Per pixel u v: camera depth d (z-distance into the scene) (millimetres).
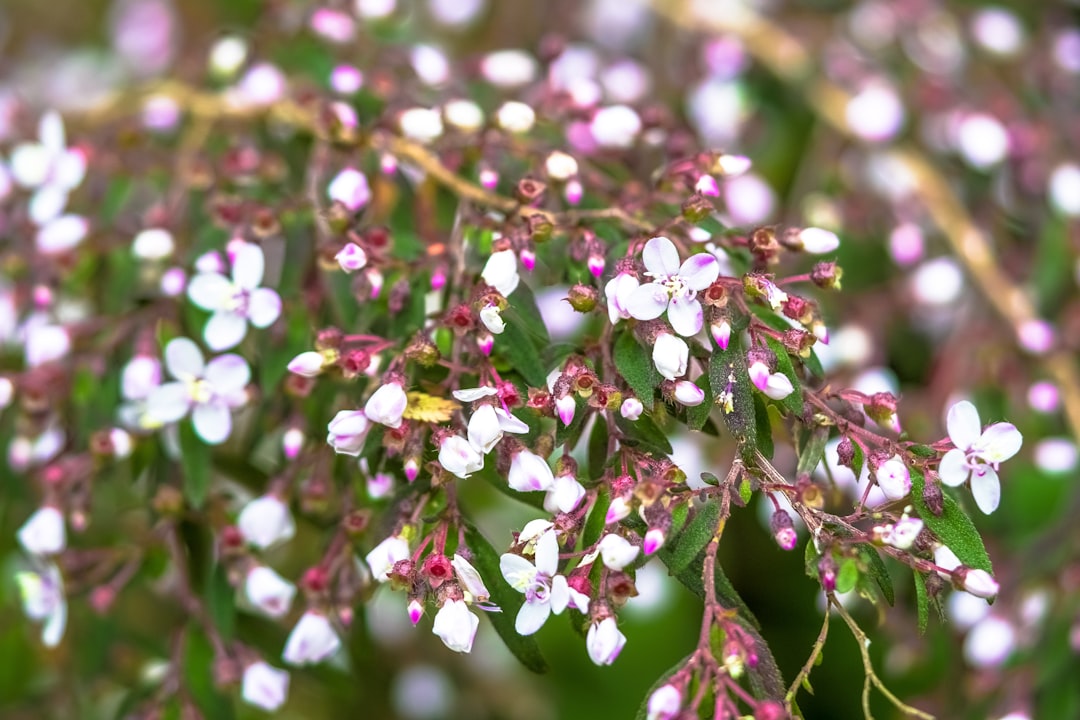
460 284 542
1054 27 773
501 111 570
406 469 517
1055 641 596
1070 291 668
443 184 586
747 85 737
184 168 617
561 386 509
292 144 627
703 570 510
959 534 507
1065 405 637
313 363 529
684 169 550
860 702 642
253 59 649
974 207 702
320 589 548
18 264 621
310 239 580
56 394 592
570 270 539
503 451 515
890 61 743
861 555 500
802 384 523
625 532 505
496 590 520
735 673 494
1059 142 682
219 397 561
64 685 634
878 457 509
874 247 683
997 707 600
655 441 519
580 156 590
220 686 569
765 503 616
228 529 569
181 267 590
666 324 510
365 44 639
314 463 564
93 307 627
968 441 510
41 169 617
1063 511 614
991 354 649
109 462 588
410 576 508
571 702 670
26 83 854
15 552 628
